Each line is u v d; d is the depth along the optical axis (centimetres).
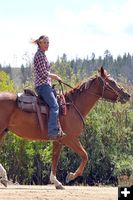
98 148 3794
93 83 1326
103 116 3928
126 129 3975
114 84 1344
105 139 3903
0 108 1209
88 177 3762
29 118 1230
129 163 3819
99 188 1365
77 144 1271
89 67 11138
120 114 4031
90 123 3769
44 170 3553
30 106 1231
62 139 1265
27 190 1182
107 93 1338
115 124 3962
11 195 1060
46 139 1255
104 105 3972
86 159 1274
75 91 1305
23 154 3372
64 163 3647
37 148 3441
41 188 1307
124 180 2438
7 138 3269
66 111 1266
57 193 1113
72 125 1269
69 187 1398
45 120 1243
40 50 1242
